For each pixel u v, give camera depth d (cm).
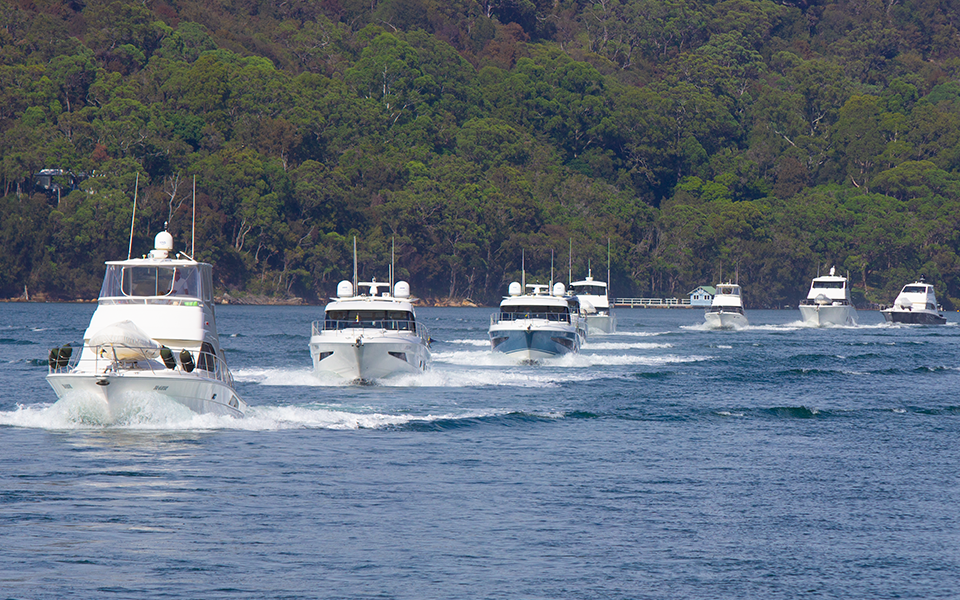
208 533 8100
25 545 7706
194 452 11112
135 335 12081
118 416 12075
